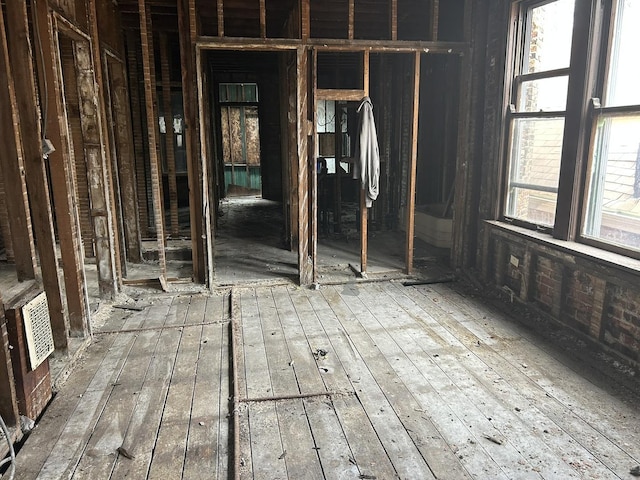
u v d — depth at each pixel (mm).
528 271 3918
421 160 7281
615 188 3137
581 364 3020
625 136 3025
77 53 3738
